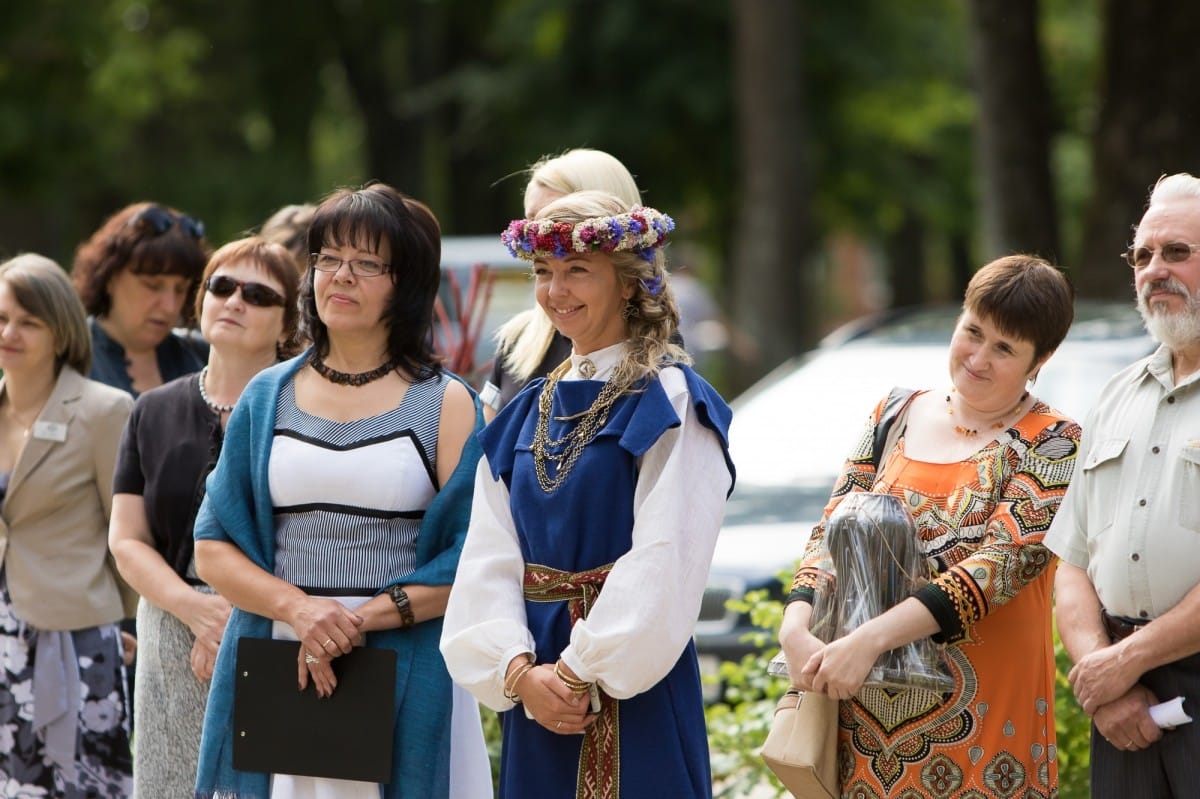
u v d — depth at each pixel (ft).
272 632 24.47
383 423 24.70
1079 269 77.25
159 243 33.60
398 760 23.82
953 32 127.44
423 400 24.97
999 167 79.25
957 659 23.13
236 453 24.86
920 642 22.57
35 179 122.83
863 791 23.58
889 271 176.14
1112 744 22.67
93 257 33.88
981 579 22.49
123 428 30.91
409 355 25.36
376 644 24.00
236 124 156.66
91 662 30.66
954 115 135.33
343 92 171.73
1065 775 31.86
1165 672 22.35
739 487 45.88
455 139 130.21
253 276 28.12
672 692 22.59
